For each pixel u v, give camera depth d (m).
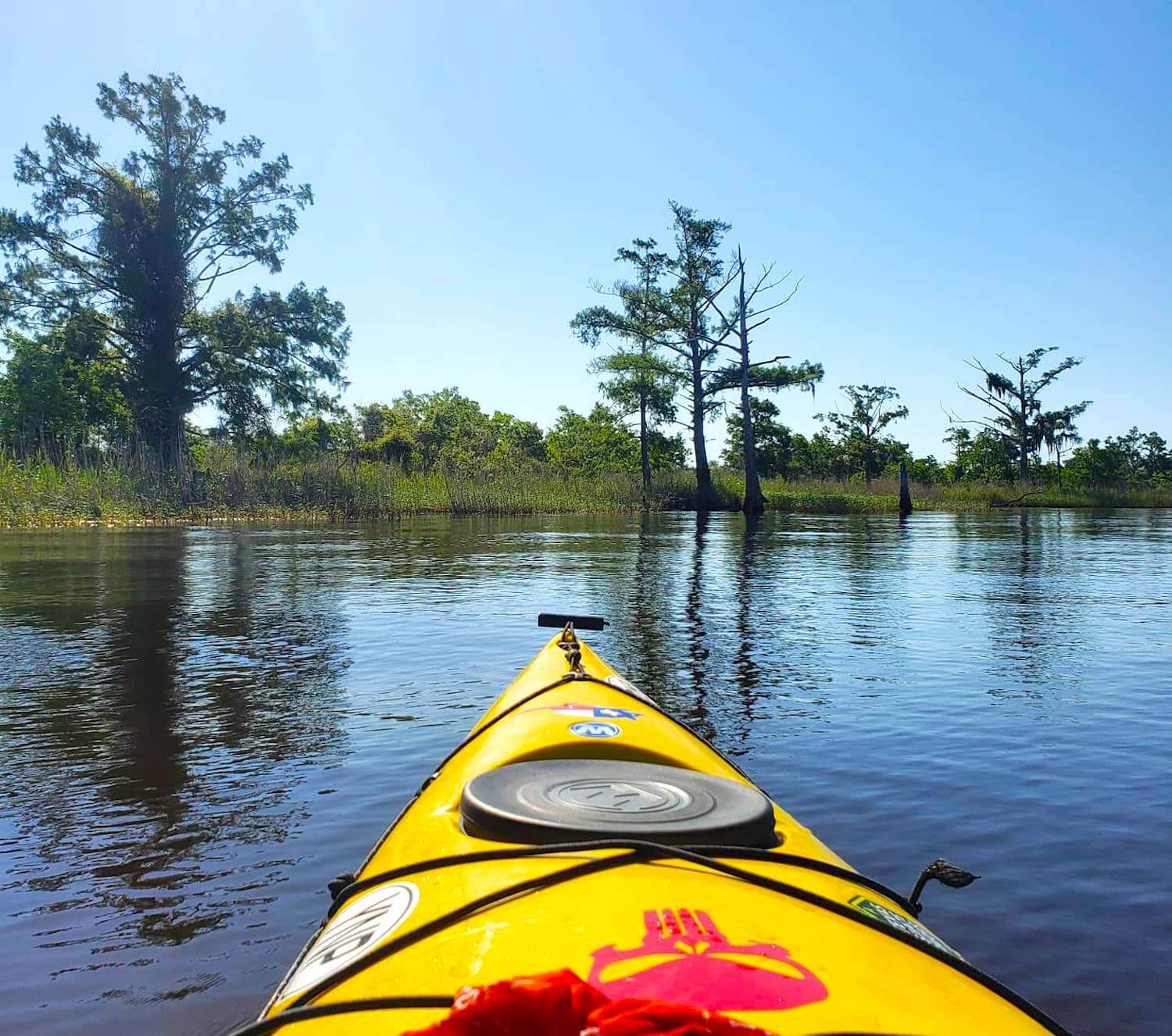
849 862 4.22
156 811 4.78
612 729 3.11
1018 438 67.12
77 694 7.10
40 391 44.09
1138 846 4.40
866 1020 1.62
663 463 55.69
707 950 1.79
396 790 5.08
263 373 39.84
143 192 38.84
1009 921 3.70
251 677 7.64
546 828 2.31
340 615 10.65
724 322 46.25
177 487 30.56
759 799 2.53
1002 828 4.61
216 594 12.22
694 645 9.04
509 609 11.13
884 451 71.12
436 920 2.01
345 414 43.12
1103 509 51.00
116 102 37.69
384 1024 1.69
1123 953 3.47
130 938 3.55
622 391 47.38
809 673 7.89
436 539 22.39
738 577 14.62
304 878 4.04
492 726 3.55
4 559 16.52
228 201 39.62
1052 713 6.68
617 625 10.16
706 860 2.19
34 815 4.74
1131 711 6.76
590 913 1.92
